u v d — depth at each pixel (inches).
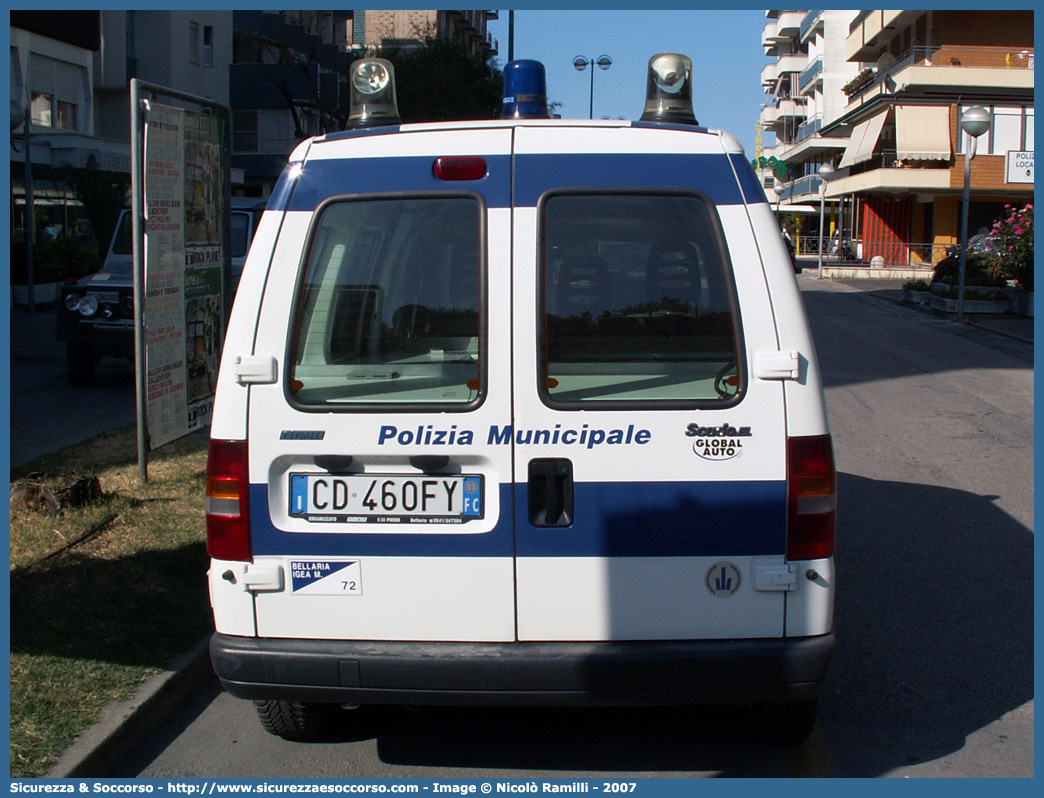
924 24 1658.5
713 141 133.4
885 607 218.5
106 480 282.2
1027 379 526.6
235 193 1699.1
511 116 159.8
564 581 129.3
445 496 130.0
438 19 2223.2
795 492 128.2
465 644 130.4
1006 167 1584.6
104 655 175.8
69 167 915.4
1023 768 151.8
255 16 1722.4
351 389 131.3
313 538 131.0
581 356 129.8
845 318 851.4
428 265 132.0
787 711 148.9
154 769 151.7
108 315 454.6
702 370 129.9
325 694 131.0
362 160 133.6
